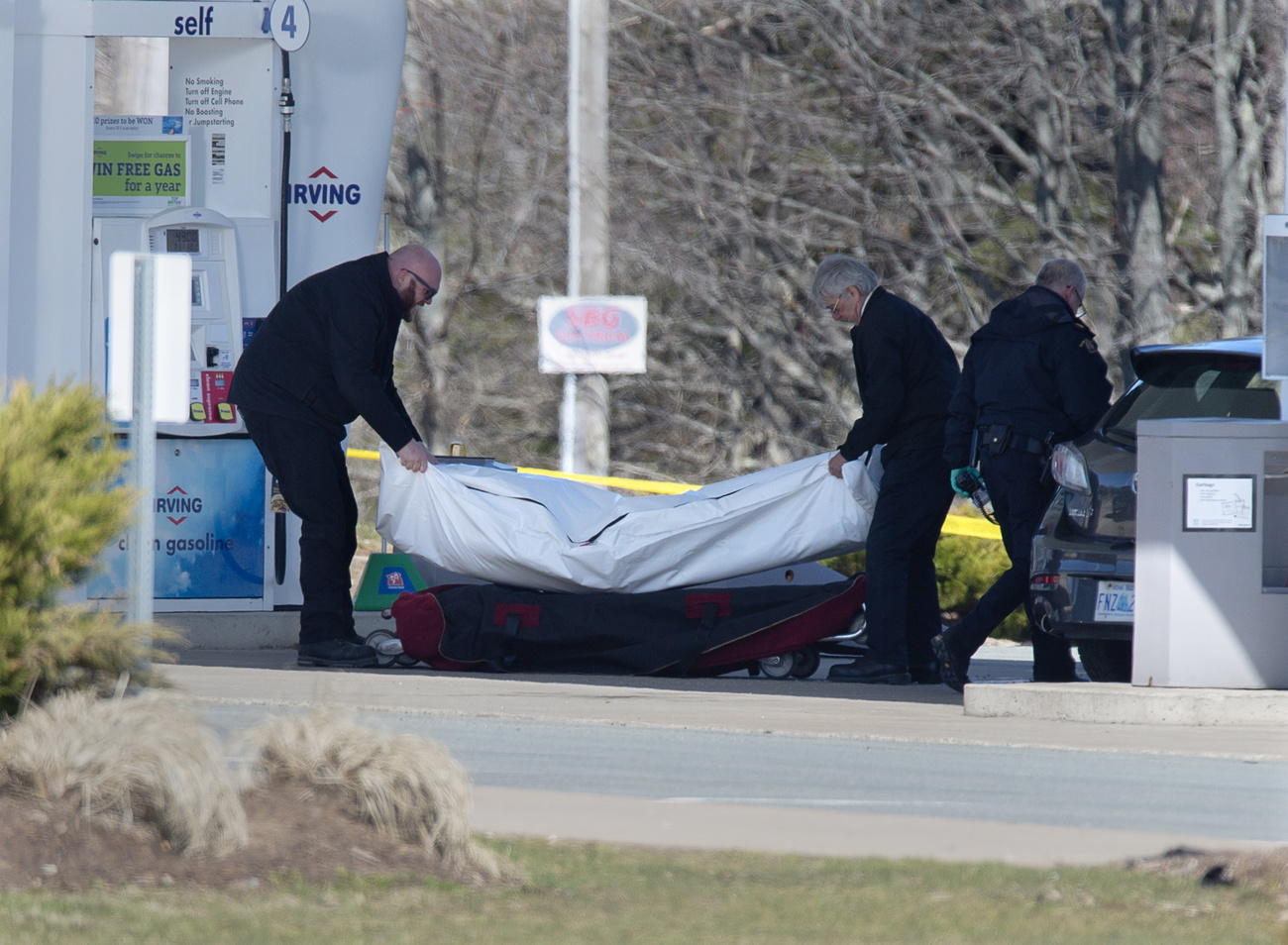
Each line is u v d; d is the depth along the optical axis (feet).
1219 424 103.86
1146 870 64.34
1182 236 333.21
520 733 97.60
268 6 144.15
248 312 146.00
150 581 79.30
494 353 361.71
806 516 126.21
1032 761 89.51
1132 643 109.09
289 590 146.10
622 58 339.57
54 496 77.20
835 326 339.98
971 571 188.96
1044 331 119.55
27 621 75.92
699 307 345.72
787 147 335.06
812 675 129.39
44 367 142.61
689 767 87.20
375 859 63.16
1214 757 90.53
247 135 147.23
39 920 54.54
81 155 142.31
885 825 72.33
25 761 61.87
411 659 127.13
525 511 126.93
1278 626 103.96
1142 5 320.70
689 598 125.80
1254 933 55.67
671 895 60.08
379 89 148.25
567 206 358.02
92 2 142.31
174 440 143.43
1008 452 119.14
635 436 350.84
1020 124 330.54
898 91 328.49
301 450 126.21
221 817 62.08
